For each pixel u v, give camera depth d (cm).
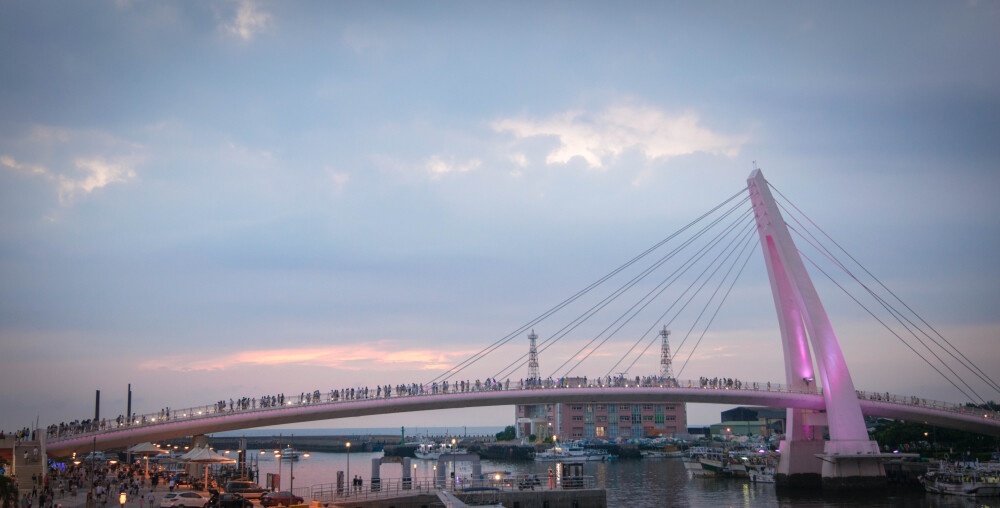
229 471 9162
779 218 11238
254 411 8712
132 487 7044
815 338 10900
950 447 14912
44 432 7188
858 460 10525
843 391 10719
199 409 8512
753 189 11612
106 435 7762
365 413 9506
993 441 14500
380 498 6806
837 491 10444
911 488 10975
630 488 12350
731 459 14688
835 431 10612
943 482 10825
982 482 10775
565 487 7625
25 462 6981
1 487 4944
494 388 10362
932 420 11756
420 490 7338
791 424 11581
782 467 11606
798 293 11075
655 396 10862
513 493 7188
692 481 13538
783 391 11256
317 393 9206
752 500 10488
